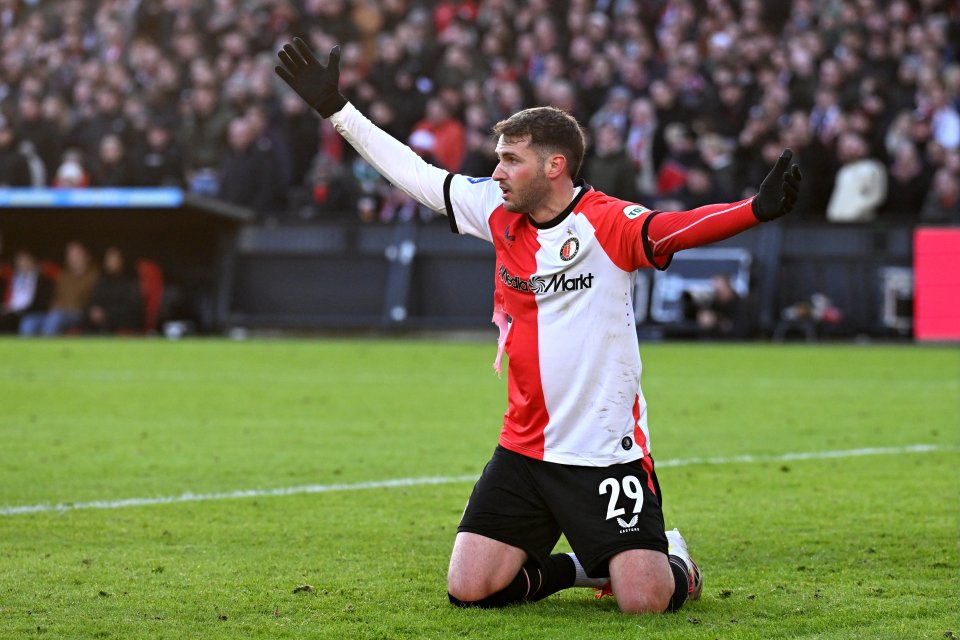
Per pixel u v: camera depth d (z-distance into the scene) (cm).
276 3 9156
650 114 7281
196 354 5988
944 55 7825
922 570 1894
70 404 4047
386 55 8025
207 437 3331
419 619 1595
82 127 8544
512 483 1667
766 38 7781
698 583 1702
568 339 1631
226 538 2117
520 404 1669
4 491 2545
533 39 8238
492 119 7612
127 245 7600
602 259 1614
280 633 1527
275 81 8644
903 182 7019
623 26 8294
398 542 2089
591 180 6638
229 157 7681
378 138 1753
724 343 6644
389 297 7212
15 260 7700
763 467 2880
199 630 1538
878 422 3669
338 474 2766
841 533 2166
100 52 9762
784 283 6806
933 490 2580
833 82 7381
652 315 6825
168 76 8894
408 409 3953
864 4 7862
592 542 1625
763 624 1575
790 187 1465
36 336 7331
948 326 6581
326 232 7350
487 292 7088
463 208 1716
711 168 7050
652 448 3177
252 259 7431
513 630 1541
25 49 9944
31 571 1859
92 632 1524
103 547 2041
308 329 7319
